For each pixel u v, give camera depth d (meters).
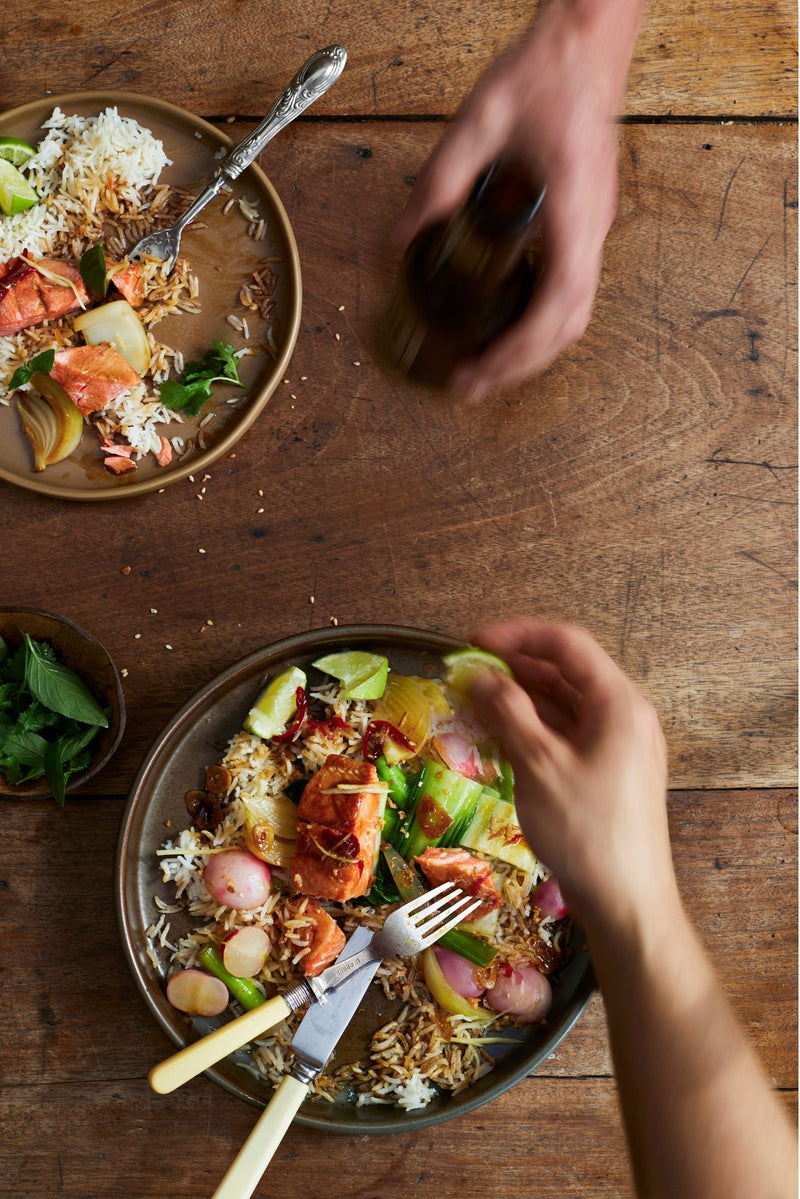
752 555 1.02
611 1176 0.99
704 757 1.01
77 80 0.99
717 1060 0.69
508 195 0.83
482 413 1.01
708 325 1.02
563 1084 0.99
